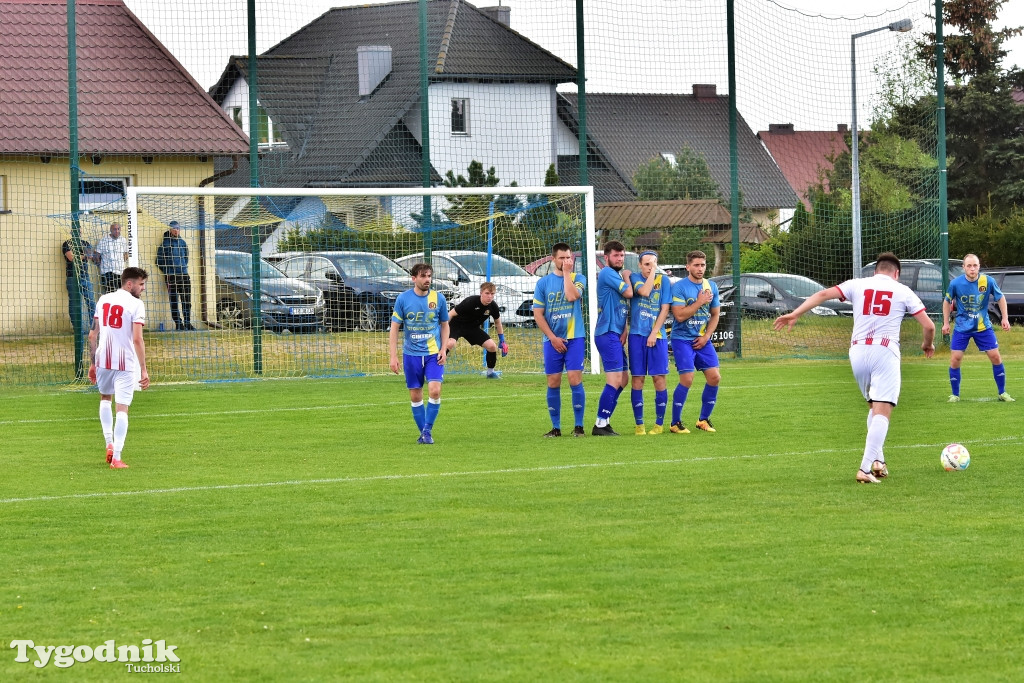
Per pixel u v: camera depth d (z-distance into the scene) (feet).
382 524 47.60
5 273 132.46
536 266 134.10
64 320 134.82
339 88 175.52
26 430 77.71
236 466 62.59
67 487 56.59
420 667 31.24
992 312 164.66
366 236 128.26
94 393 100.48
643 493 53.42
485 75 157.07
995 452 63.67
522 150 161.17
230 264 118.01
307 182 168.45
